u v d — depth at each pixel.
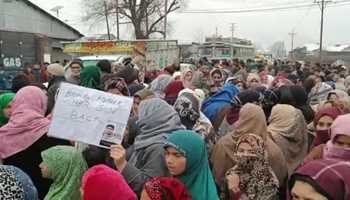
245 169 4.29
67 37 52.59
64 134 4.18
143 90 6.58
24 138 4.95
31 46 26.34
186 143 3.96
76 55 29.69
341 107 6.87
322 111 5.46
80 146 4.60
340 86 14.16
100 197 3.36
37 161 4.95
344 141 4.08
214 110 7.81
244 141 4.32
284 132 5.70
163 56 29.33
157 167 4.34
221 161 5.09
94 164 4.54
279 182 4.85
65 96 4.21
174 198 3.46
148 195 3.46
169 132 4.63
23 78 8.24
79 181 4.09
